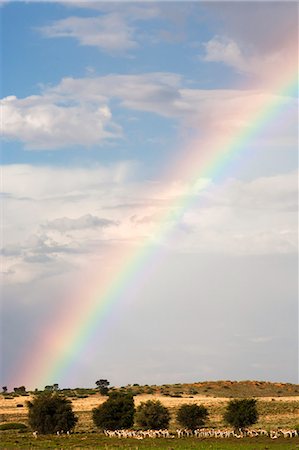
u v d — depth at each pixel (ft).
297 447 297.12
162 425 420.36
